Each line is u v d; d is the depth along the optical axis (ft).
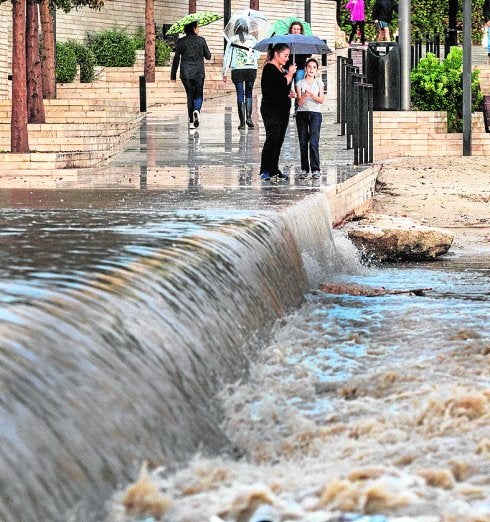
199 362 42.60
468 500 33.35
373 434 40.88
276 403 44.45
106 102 186.39
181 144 155.53
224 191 92.48
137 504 31.91
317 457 38.91
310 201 83.35
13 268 45.11
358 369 51.57
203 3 260.83
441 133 158.40
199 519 31.91
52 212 72.18
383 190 129.70
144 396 36.32
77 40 233.96
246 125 175.32
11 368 31.45
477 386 46.26
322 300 69.87
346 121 148.87
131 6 247.70
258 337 53.11
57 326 35.58
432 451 38.22
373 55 160.45
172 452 36.27
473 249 99.91
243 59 172.55
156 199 84.12
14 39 130.21
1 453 28.17
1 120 173.68
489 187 131.34
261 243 62.49
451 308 67.21
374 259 91.40
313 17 277.64
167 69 224.33
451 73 163.32
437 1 294.46
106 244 53.42
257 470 36.68
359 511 32.58
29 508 27.99
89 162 132.57
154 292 43.34
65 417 31.55
